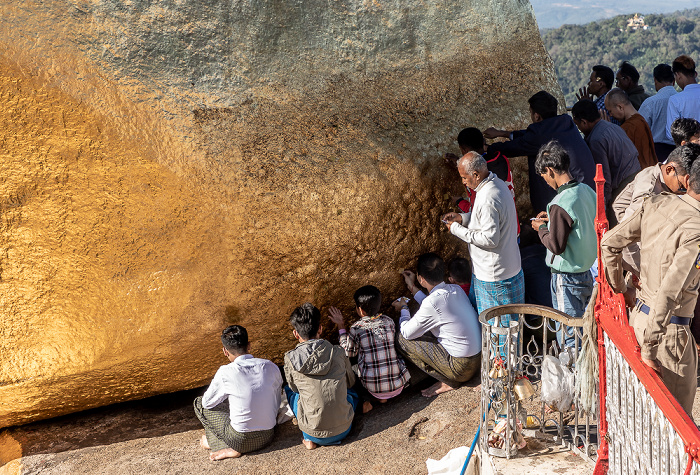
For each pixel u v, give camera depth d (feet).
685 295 9.31
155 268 14.46
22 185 13.74
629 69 26.43
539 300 17.28
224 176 14.73
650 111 23.30
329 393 14.33
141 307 14.47
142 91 14.47
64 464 14.84
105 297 14.34
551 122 16.14
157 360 15.05
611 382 10.07
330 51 16.92
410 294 17.43
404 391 16.69
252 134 15.26
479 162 14.37
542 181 16.60
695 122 15.24
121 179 14.17
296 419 15.87
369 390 15.81
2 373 14.24
